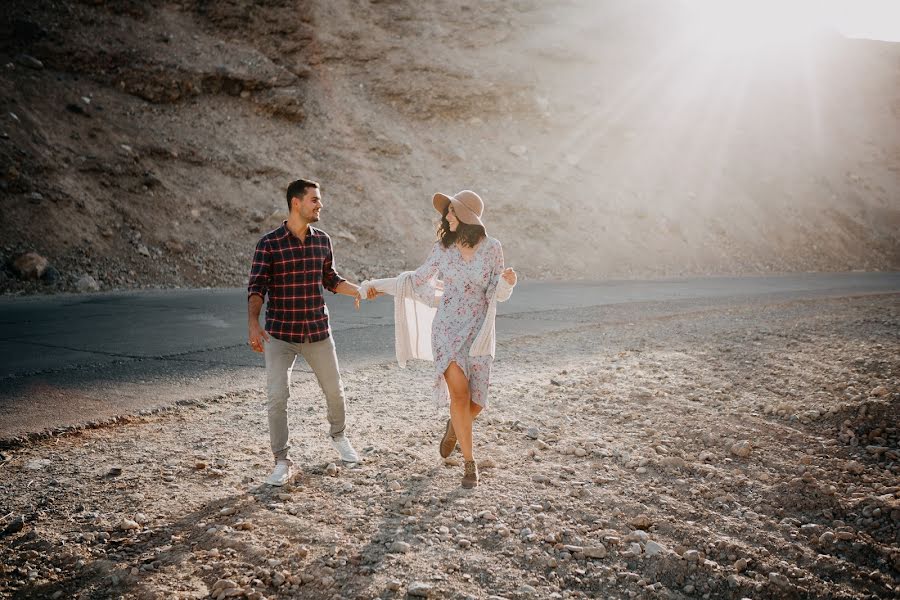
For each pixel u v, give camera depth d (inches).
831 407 221.5
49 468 170.4
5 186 575.5
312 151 834.8
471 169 931.3
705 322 434.0
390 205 816.3
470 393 169.3
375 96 973.2
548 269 809.5
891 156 1389.0
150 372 276.1
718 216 1036.5
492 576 125.4
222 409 228.5
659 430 209.6
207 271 617.6
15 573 122.6
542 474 174.4
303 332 166.6
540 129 1042.1
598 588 124.7
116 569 124.1
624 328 413.4
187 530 139.8
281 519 144.6
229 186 724.7
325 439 198.1
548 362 311.4
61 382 255.6
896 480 170.1
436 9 1125.7
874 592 125.3
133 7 866.8
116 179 652.7
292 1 989.8
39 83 704.4
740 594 123.3
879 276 909.2
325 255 169.9
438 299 178.1
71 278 542.9
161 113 772.6
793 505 158.9
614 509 155.0
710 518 151.7
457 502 155.6
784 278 845.2
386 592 119.0
